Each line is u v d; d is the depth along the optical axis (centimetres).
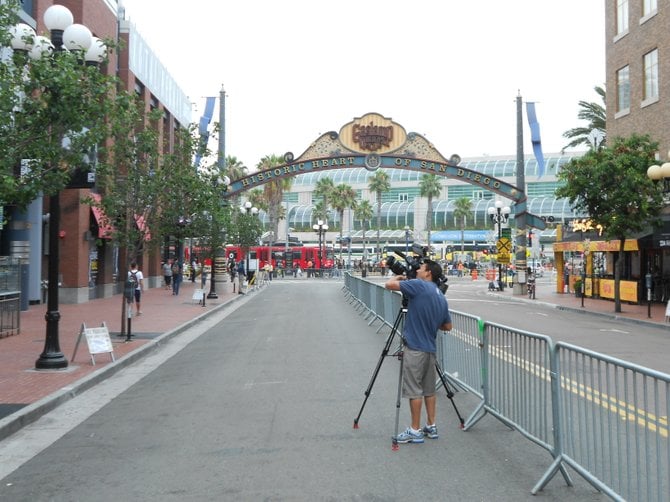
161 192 1644
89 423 833
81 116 941
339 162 3772
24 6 2078
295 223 11856
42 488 588
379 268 7325
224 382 1081
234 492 557
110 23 2908
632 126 3048
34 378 1075
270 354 1384
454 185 10981
